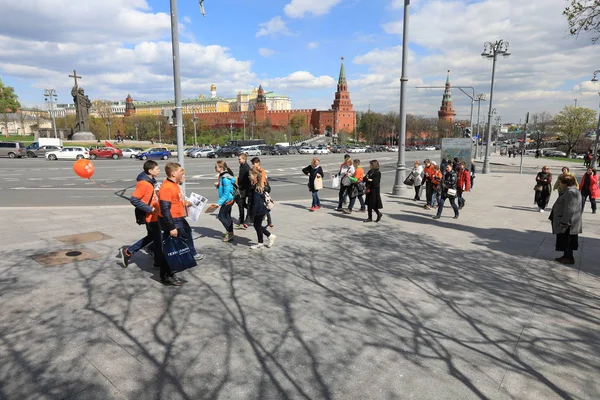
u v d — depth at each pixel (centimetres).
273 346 378
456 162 1525
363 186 1134
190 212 634
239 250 718
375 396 306
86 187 1831
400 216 1095
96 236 800
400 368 345
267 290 521
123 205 1236
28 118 13475
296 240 798
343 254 698
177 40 821
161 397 301
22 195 1530
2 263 616
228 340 388
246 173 876
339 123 15138
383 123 13275
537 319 447
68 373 329
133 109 15588
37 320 422
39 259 639
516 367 350
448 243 787
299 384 320
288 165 3728
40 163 3712
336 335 402
